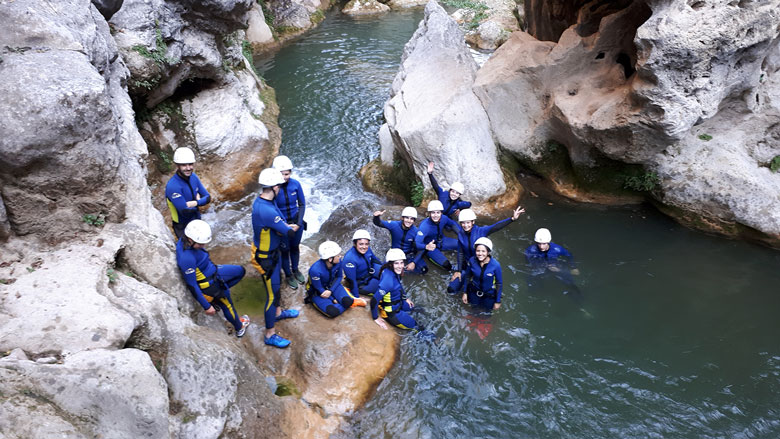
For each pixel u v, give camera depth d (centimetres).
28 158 521
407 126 1023
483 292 728
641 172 989
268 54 1922
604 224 969
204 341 532
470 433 577
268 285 621
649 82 809
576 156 1037
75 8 684
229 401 499
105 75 707
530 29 1455
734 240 920
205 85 1169
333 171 1162
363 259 712
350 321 682
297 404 573
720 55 759
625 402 614
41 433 341
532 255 849
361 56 1906
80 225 575
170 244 645
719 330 720
